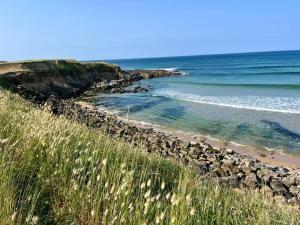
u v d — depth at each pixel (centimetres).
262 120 2755
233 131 2448
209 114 3080
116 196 491
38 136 691
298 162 1812
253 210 624
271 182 1401
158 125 2656
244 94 4531
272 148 2048
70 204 539
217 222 525
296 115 2898
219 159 1741
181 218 479
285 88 5081
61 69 5362
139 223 464
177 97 4344
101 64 7138
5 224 434
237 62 16650
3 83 3356
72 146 739
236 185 1324
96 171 609
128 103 3881
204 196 647
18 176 595
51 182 593
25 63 4897
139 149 978
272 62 14612
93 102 4009
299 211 784
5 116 958
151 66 17100
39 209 528
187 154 1802
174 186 691
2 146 677
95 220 503
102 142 885
